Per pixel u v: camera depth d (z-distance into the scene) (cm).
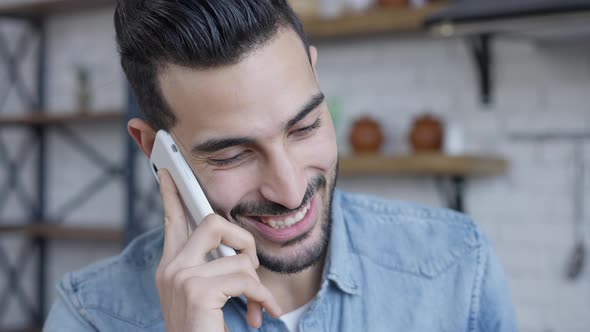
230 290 96
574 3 204
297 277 113
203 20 92
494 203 286
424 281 122
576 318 271
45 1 379
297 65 95
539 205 277
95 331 119
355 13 286
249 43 91
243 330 114
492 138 285
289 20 97
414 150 279
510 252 283
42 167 413
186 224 105
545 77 274
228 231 99
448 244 125
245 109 92
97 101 392
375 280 121
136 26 99
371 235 125
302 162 98
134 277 121
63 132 409
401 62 303
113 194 393
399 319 119
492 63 284
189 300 95
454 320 121
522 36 253
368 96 311
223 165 98
